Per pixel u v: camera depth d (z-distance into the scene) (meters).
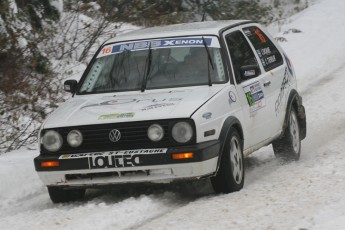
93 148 11.79
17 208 12.89
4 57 19.69
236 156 12.36
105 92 13.18
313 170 13.10
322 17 37.25
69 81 13.48
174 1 35.38
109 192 13.23
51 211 11.80
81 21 25.86
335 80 25.56
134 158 11.44
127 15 28.11
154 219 10.84
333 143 16.23
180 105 11.84
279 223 9.99
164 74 13.08
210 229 9.97
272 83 14.38
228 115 12.24
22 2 23.00
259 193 11.88
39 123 18.53
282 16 44.09
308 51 30.97
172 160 11.34
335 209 10.34
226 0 37.56
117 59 13.59
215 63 13.04
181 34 13.59
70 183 11.89
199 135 11.48
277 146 15.00
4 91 18.66
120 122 11.62
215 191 12.21
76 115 12.14
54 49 23.67
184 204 11.77
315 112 20.73
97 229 10.42
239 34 14.12
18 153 16.48
